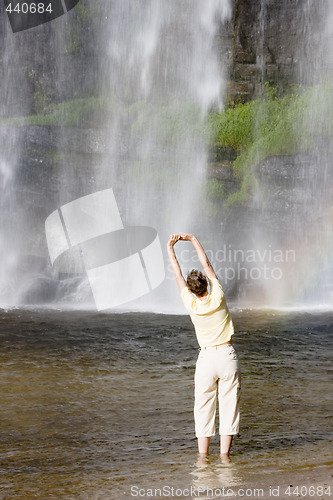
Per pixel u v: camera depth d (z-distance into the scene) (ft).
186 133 64.34
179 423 18.90
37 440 17.20
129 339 34.37
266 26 65.31
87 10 70.74
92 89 70.69
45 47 70.79
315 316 44.14
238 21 65.82
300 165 59.21
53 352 30.40
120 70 70.03
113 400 21.61
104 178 64.90
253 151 61.11
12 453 16.07
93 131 65.92
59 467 14.94
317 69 64.03
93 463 15.24
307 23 64.08
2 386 23.44
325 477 13.39
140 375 25.67
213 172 63.52
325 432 17.88
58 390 22.94
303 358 29.73
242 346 32.58
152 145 65.10
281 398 21.94
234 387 15.84
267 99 64.80
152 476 14.03
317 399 21.81
